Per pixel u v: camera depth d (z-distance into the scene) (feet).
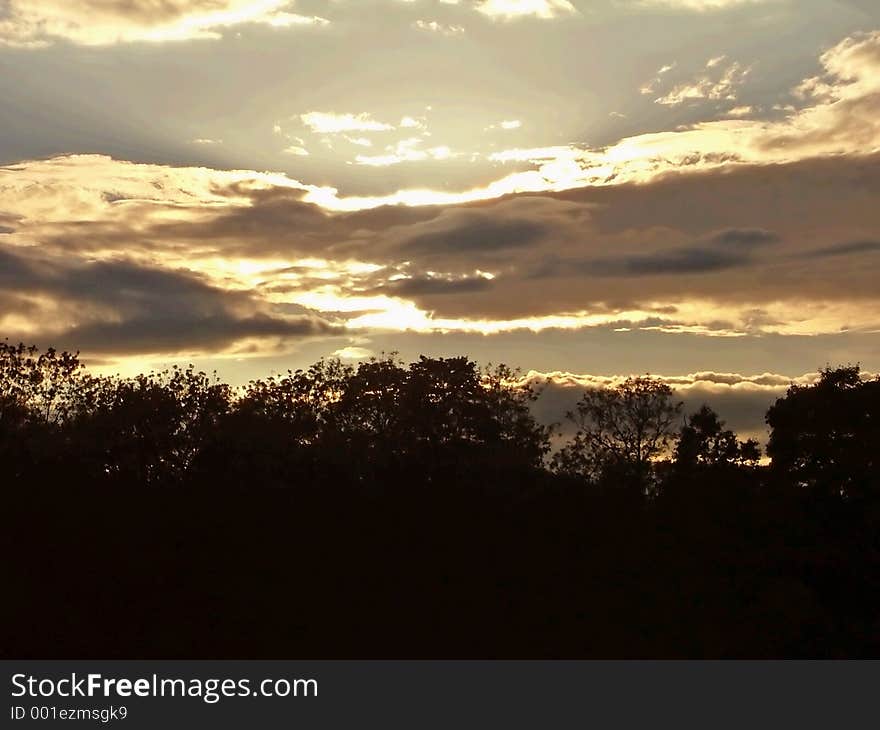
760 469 302.66
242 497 328.49
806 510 282.15
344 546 300.61
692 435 322.96
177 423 393.29
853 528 279.08
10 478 317.42
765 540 284.82
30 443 365.61
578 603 283.59
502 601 282.77
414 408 431.43
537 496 346.74
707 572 288.51
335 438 409.28
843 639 267.18
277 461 377.71
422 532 315.17
